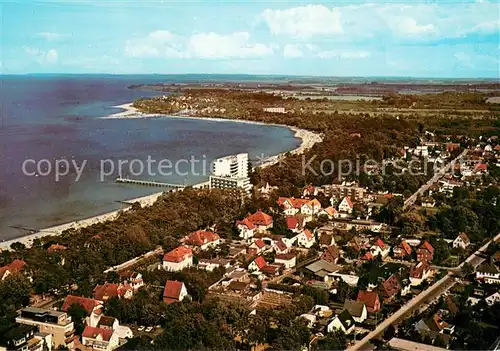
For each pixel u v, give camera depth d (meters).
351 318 171.00
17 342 147.50
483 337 160.88
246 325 164.25
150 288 193.75
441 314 174.00
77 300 173.88
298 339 154.38
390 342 150.88
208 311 168.88
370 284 199.62
